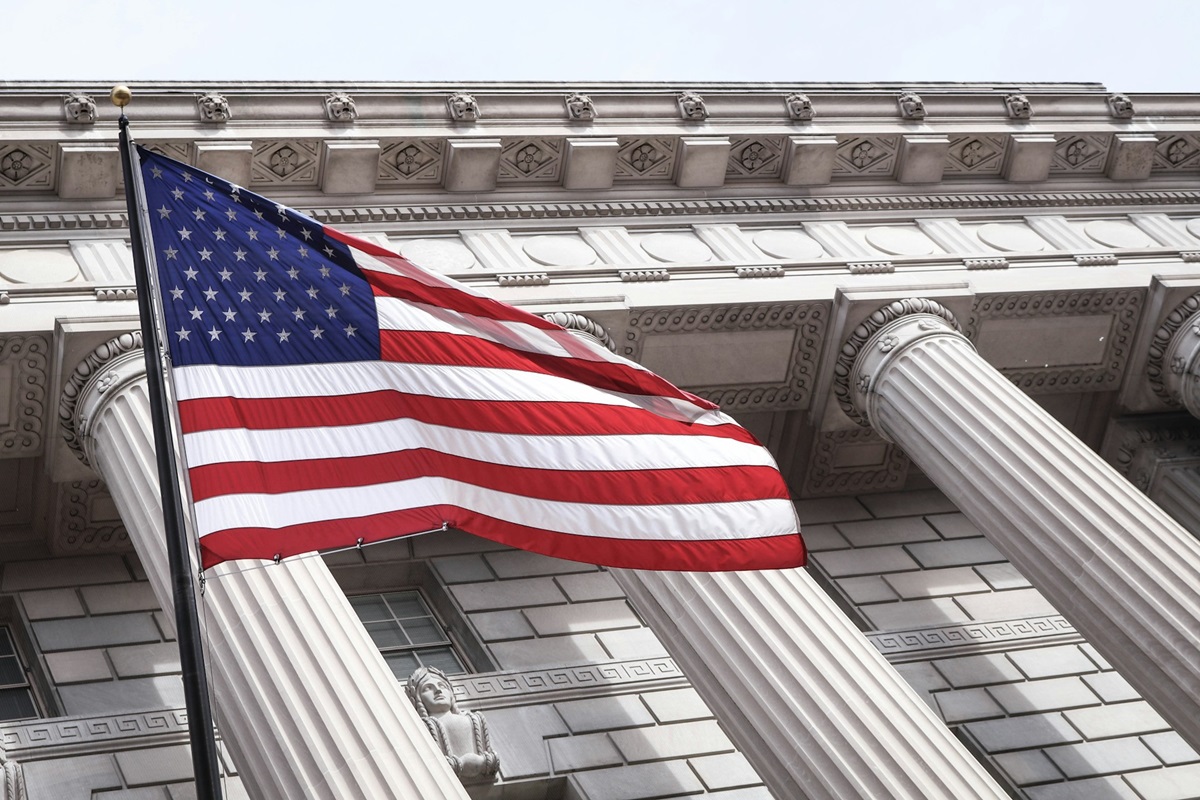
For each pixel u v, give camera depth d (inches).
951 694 915.4
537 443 514.6
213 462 464.8
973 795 622.8
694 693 860.6
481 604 895.1
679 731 835.4
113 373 741.3
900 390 863.1
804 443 1001.5
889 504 1061.1
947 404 835.4
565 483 512.7
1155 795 876.6
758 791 810.8
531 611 900.0
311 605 640.4
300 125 874.1
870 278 940.0
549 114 943.0
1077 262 1007.0
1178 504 1019.3
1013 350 986.7
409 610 911.0
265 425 479.8
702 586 701.9
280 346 497.4
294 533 460.4
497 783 779.4
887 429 880.3
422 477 490.6
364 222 890.7
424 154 909.8
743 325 897.5
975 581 1010.7
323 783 575.5
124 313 765.3
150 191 504.7
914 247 987.9
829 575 989.2
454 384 515.2
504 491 502.9
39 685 787.4
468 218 914.1
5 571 828.6
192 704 383.6
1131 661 722.2
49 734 735.1
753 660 674.2
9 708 774.5
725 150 967.0
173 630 816.3
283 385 490.6
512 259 892.0
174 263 498.3
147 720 757.9
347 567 900.6
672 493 523.8
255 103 867.4
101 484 812.0
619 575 749.9
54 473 784.9
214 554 447.5
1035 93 1075.3
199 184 512.7
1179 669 703.1
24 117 813.2
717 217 967.6
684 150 960.9
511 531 496.4
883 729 643.5
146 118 839.7
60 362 746.2
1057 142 1064.8
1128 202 1088.8
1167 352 997.8
